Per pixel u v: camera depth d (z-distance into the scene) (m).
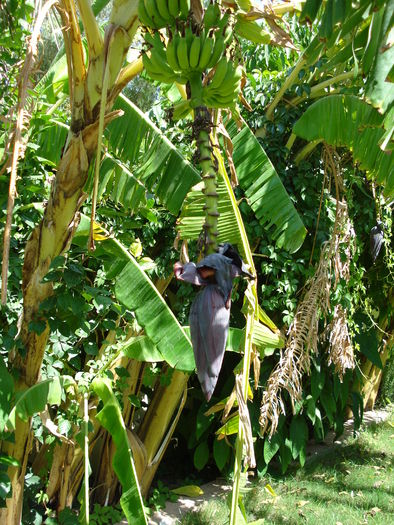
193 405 5.45
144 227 4.53
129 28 2.13
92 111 2.27
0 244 2.83
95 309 3.92
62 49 3.43
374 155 3.51
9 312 2.91
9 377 2.49
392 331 6.93
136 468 4.21
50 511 3.80
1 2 2.30
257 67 5.69
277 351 4.99
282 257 4.66
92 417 3.88
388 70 1.70
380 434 6.57
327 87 4.78
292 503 4.58
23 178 2.88
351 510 4.48
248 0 1.98
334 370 5.11
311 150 4.78
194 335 1.46
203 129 1.52
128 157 3.44
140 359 3.43
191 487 4.79
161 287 4.88
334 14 1.76
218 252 1.51
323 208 4.86
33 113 2.90
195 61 1.58
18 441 2.78
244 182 3.81
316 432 5.36
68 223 2.47
